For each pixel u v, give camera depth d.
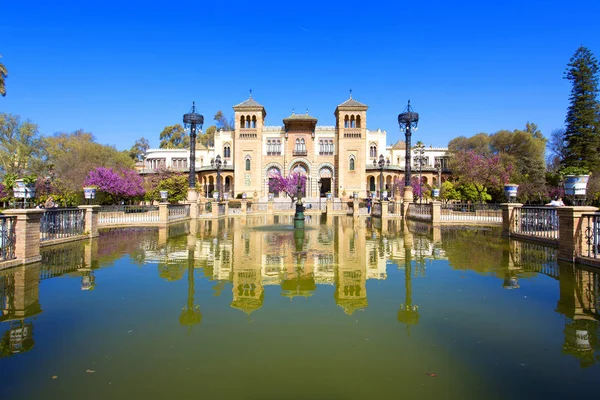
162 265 9.76
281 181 63.72
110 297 6.76
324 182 76.00
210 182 72.25
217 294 6.93
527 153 56.94
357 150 66.62
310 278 8.22
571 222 9.84
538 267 9.30
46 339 4.84
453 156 69.50
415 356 4.34
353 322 5.44
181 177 45.53
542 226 14.70
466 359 4.27
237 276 8.44
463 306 6.18
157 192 44.72
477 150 65.69
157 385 3.71
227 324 5.37
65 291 7.17
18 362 4.21
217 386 3.69
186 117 31.80
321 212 44.38
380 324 5.36
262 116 69.38
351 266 9.56
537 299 6.55
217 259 10.66
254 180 67.38
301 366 4.10
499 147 62.22
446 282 7.80
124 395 3.52
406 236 16.66
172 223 25.08
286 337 4.88
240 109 67.75
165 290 7.23
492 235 17.06
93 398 3.46
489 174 45.81
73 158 44.03
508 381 3.80
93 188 21.75
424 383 3.75
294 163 69.06
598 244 10.06
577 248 9.78
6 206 20.30
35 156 38.94
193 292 7.07
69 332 5.08
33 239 10.23
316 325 5.31
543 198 45.03
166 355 4.37
